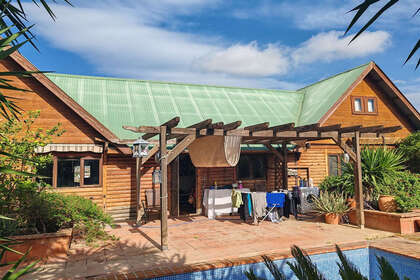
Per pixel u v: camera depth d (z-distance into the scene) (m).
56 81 13.79
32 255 6.83
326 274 7.23
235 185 12.60
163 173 7.81
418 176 11.45
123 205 11.57
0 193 7.38
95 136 11.32
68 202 8.40
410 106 15.71
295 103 17.59
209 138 10.21
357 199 9.87
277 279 3.70
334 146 15.12
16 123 9.00
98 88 14.16
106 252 7.32
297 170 14.38
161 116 13.10
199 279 6.16
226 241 8.20
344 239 8.28
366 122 15.60
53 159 10.74
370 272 7.61
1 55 3.32
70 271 6.06
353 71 16.23
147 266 6.32
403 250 7.14
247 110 15.55
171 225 10.42
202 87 16.94
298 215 12.01
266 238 8.46
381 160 11.27
